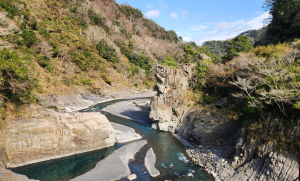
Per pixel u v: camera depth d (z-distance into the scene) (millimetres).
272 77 23297
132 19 160250
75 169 23141
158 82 42062
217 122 32500
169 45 152375
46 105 38562
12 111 24047
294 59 27594
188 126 37031
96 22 108938
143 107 61156
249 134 23531
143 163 25516
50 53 58906
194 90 46062
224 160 24609
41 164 23578
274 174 18188
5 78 24969
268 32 56344
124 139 33500
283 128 20250
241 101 32125
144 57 116188
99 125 29516
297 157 17594
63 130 26109
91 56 81062
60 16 87812
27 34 52250
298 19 46000
